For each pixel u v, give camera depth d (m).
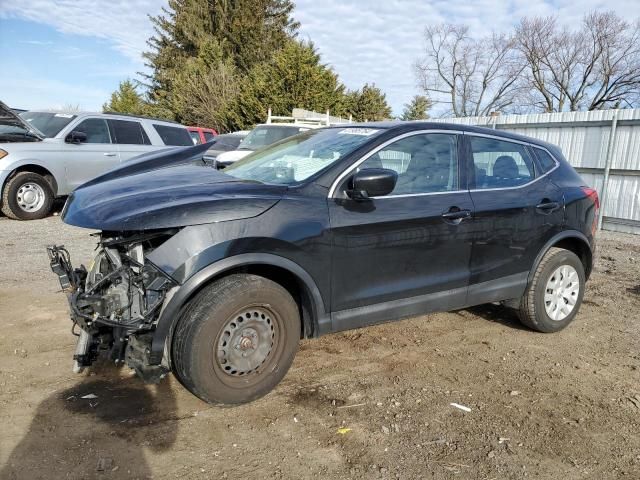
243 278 3.04
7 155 8.70
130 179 3.52
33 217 9.10
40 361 3.60
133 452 2.66
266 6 40.41
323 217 3.26
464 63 45.56
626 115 10.47
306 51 28.58
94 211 2.93
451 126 4.08
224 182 3.37
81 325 2.91
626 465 2.78
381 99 45.75
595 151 11.14
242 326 3.03
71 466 2.53
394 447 2.82
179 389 3.32
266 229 3.03
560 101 42.50
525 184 4.40
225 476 2.53
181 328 2.90
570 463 2.77
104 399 3.16
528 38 42.22
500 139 4.38
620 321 5.06
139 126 10.52
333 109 29.72
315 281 3.26
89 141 9.74
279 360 3.23
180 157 4.91
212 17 40.19
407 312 3.74
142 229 2.76
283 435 2.88
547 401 3.41
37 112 10.08
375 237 3.46
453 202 3.85
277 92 28.38
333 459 2.70
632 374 3.88
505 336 4.54
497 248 4.12
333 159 3.55
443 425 3.06
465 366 3.89
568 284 4.64
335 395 3.35
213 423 2.96
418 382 3.59
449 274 3.89
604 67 40.09
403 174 3.72
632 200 10.57
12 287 5.19
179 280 2.80
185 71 34.59
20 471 2.46
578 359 4.11
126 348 2.93
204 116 32.06
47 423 2.87
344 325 3.46
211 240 2.88
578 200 4.66
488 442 2.91
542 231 4.39
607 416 3.26
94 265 3.18
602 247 9.02
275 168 3.80
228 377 3.03
